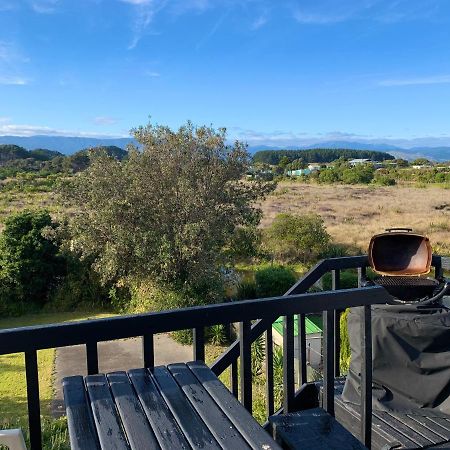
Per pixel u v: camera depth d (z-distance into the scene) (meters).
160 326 1.63
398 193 37.50
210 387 1.56
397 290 2.82
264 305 1.74
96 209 12.12
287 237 15.85
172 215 11.95
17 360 9.27
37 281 13.00
